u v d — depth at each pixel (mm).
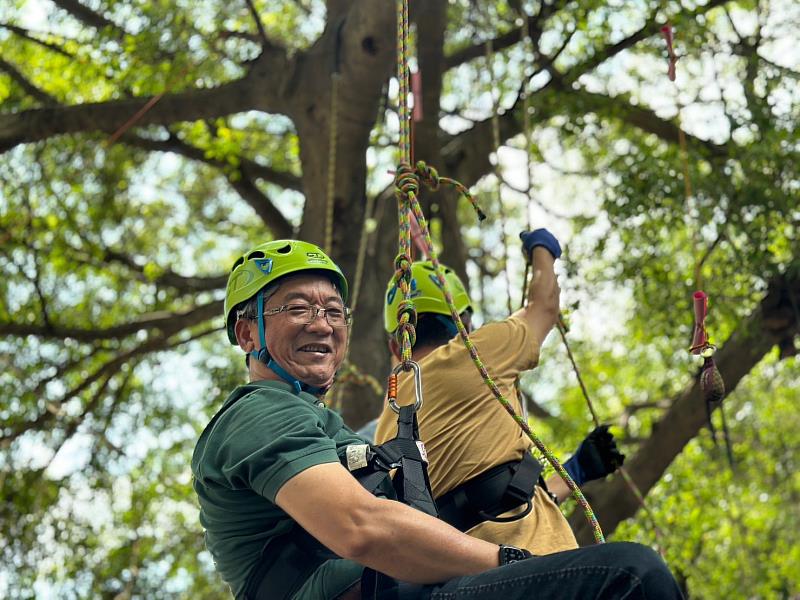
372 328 9328
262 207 11469
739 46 9648
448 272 4039
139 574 11172
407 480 2840
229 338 3295
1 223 11195
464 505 3354
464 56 10281
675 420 9000
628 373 12938
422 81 9062
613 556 2395
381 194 10453
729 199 8711
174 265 13266
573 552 2463
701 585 10859
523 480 3369
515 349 3615
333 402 8633
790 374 11898
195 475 2957
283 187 11625
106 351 11570
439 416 3480
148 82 9672
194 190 13344
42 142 10953
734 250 8523
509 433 3459
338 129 9125
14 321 10938
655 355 12297
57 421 10781
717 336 10289
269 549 2891
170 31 9727
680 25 9242
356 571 2771
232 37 10047
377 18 8453
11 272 11211
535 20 10039
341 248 9445
